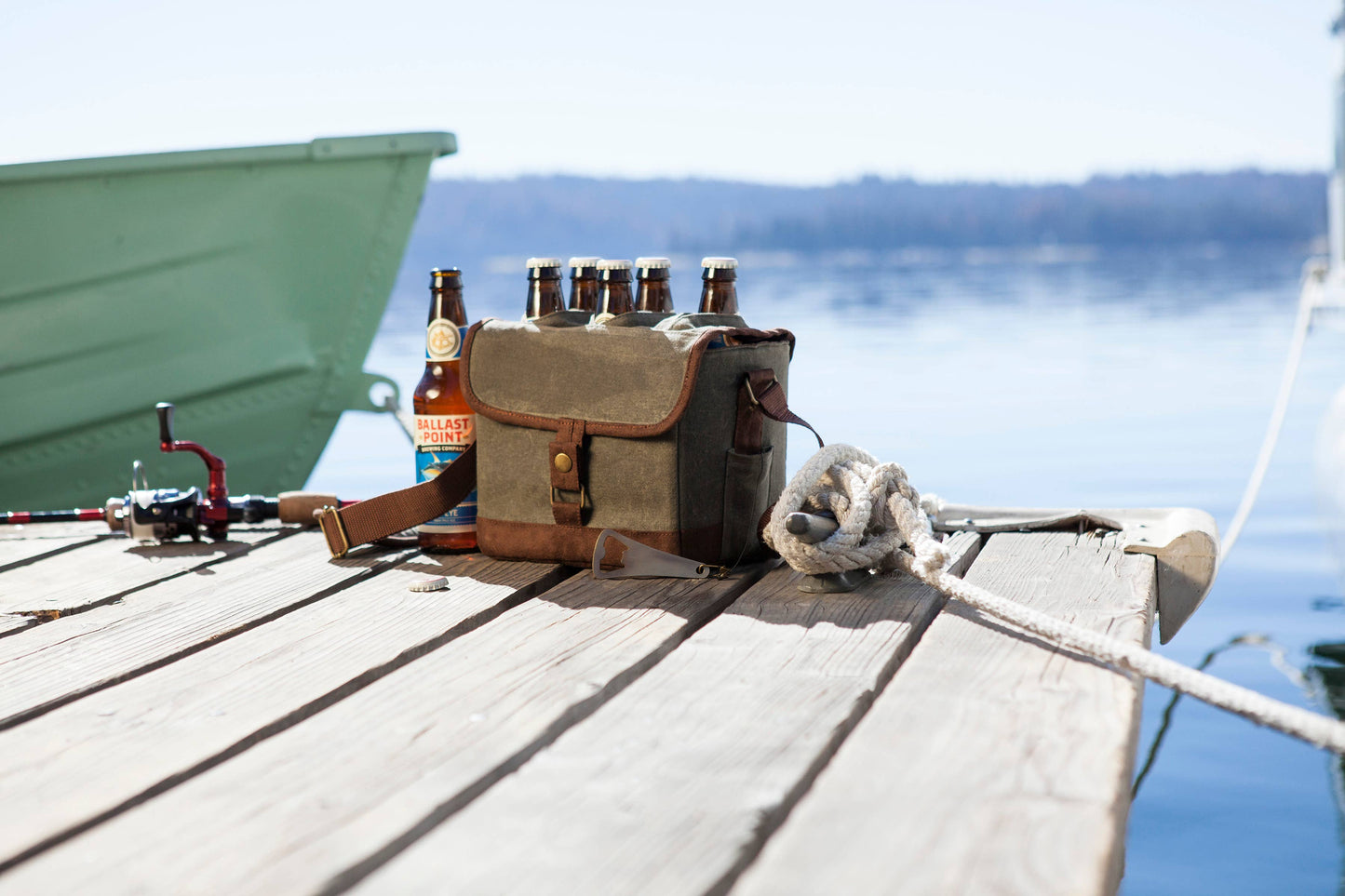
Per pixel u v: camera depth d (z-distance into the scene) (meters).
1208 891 2.11
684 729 1.20
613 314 2.00
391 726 1.22
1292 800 2.54
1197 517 2.13
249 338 3.91
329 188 3.90
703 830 0.97
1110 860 0.93
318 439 4.22
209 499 2.36
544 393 1.90
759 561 1.99
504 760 1.13
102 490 3.90
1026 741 1.15
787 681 1.35
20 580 2.01
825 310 26.38
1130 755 1.14
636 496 1.86
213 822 1.00
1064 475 7.00
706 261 2.00
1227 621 4.02
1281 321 19.77
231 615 1.73
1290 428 8.84
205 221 3.75
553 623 1.61
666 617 1.64
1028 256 102.25
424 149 3.98
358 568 2.04
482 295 35.38
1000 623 1.56
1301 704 3.15
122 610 1.77
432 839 0.96
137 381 3.78
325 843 0.96
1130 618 1.61
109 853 0.95
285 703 1.31
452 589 1.84
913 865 0.90
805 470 1.76
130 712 1.29
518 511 1.96
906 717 1.22
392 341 17.83
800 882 0.88
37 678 1.43
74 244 3.58
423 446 2.12
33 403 3.64
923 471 7.22
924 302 29.25
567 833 0.97
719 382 1.85
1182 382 11.99
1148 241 103.94
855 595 1.74
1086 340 17.17
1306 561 4.89
